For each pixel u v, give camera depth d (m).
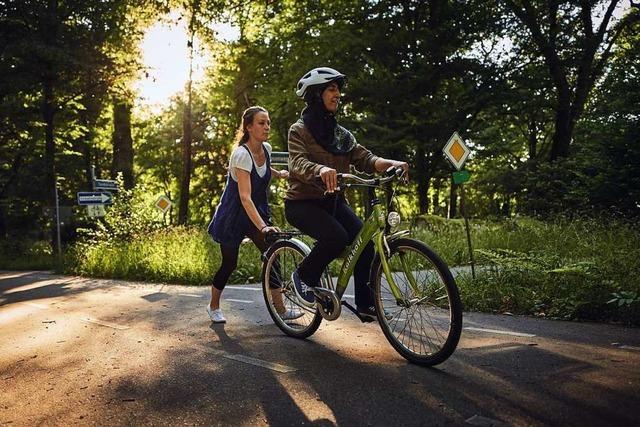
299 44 21.80
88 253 13.19
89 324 5.45
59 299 7.57
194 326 5.14
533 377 3.20
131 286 9.06
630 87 13.02
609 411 2.64
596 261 6.12
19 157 24.44
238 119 25.45
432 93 21.11
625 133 12.80
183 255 10.78
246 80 23.58
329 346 4.15
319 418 2.71
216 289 5.32
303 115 4.04
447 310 3.38
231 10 21.50
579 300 5.22
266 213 5.23
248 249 10.63
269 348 4.16
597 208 12.84
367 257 3.90
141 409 2.94
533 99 20.56
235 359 3.86
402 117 20.81
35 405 3.08
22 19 19.52
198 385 3.30
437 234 12.29
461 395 2.93
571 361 3.53
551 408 2.70
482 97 20.05
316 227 3.92
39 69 19.61
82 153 27.92
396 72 21.00
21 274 14.20
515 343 4.06
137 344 4.46
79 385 3.41
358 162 4.18
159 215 15.28
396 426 2.57
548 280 5.85
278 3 22.75
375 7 21.66
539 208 17.02
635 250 6.50
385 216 3.71
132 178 21.55
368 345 4.13
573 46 20.16
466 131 21.02
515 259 6.53
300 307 4.46
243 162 4.88
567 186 15.66
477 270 7.15
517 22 20.58
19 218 27.06
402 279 3.62
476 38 20.66
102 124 26.31
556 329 4.58
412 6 21.91
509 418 2.60
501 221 12.90
